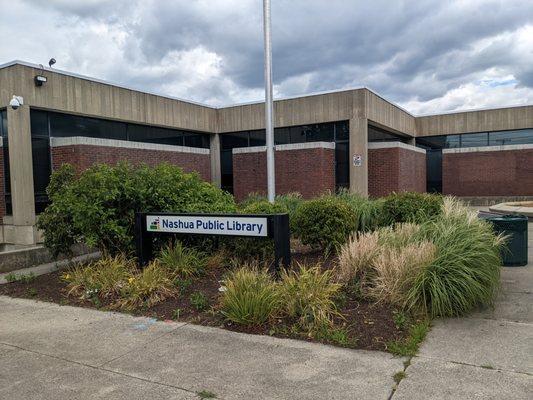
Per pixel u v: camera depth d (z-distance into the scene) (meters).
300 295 5.36
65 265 9.51
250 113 24.61
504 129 28.72
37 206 16.48
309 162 21.19
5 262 9.30
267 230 6.53
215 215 6.91
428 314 5.46
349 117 21.61
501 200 26.20
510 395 3.54
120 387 3.92
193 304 6.05
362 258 6.49
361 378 3.92
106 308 6.24
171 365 4.33
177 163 20.81
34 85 15.88
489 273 5.74
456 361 4.20
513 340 4.69
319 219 8.65
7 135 16.11
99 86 18.55
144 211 7.97
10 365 4.48
